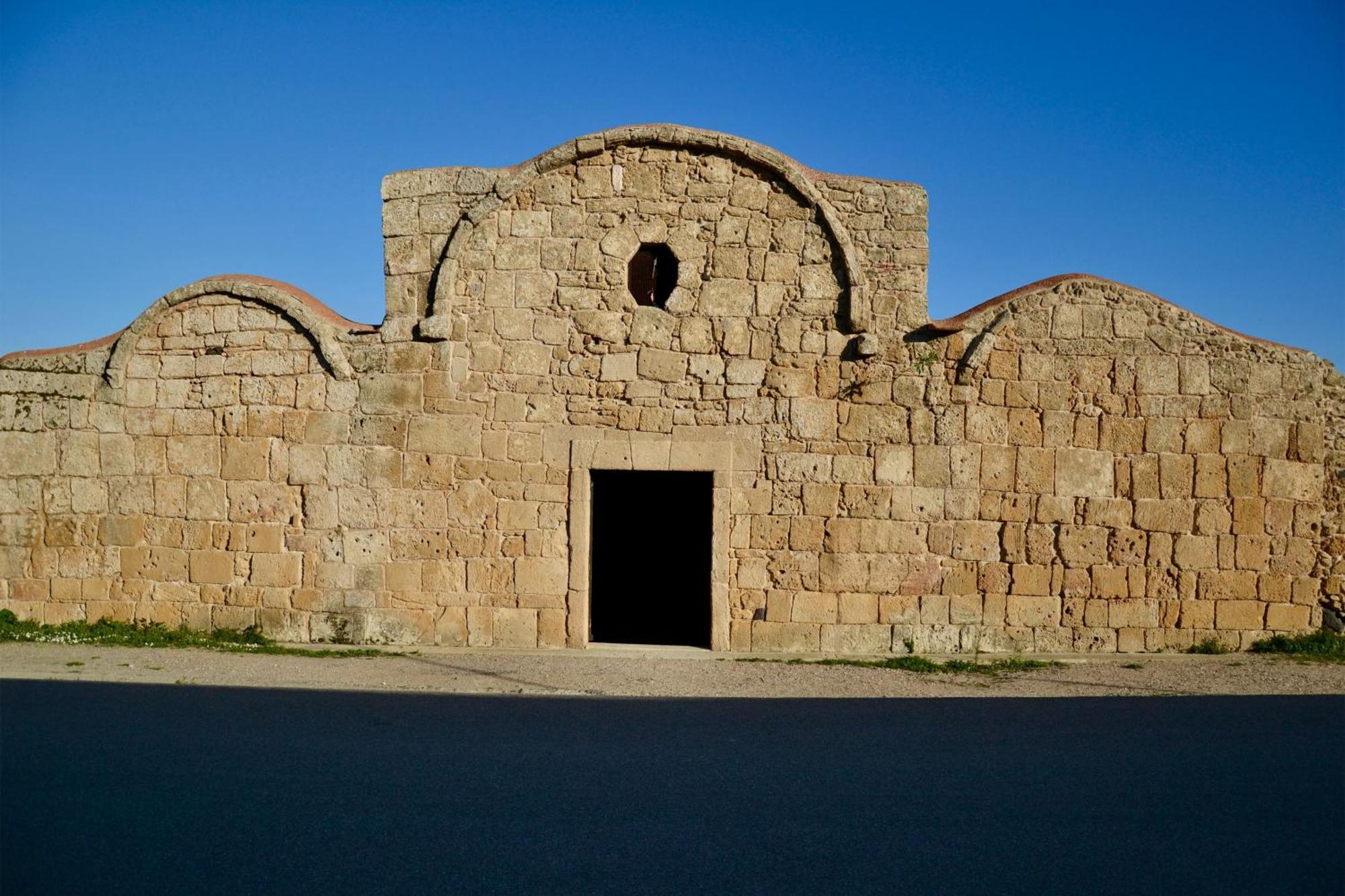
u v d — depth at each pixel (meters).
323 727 8.46
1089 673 11.49
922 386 12.84
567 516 12.83
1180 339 12.97
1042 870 5.59
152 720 8.66
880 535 12.77
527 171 12.96
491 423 12.91
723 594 12.77
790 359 12.88
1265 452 12.96
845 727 8.69
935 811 6.49
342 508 13.00
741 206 12.98
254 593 13.09
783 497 12.79
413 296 13.09
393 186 13.22
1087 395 12.89
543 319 12.95
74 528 13.38
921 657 12.37
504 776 7.10
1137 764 7.57
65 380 13.42
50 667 10.91
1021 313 12.92
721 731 8.49
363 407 13.02
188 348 13.35
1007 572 12.83
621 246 12.96
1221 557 12.90
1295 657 12.48
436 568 12.90
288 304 13.13
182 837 5.92
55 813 6.32
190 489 13.23
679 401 12.87
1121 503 12.88
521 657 12.18
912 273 12.94
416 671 11.14
